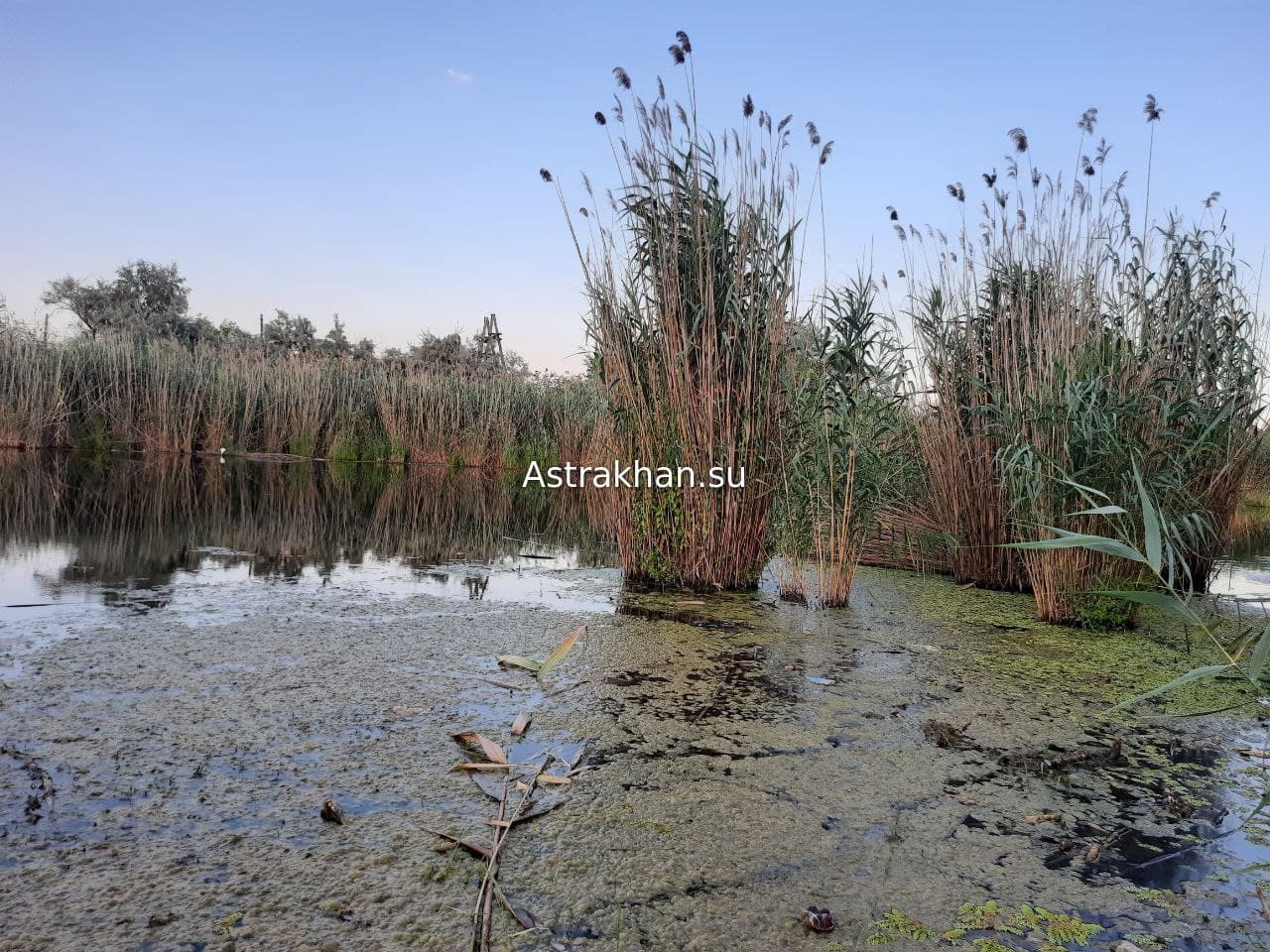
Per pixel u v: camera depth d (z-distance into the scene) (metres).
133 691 2.47
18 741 2.07
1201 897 1.63
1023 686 3.04
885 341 4.76
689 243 4.84
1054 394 4.31
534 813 1.83
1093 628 4.02
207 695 2.47
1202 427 4.42
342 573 4.79
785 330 4.77
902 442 5.41
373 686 2.65
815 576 5.24
